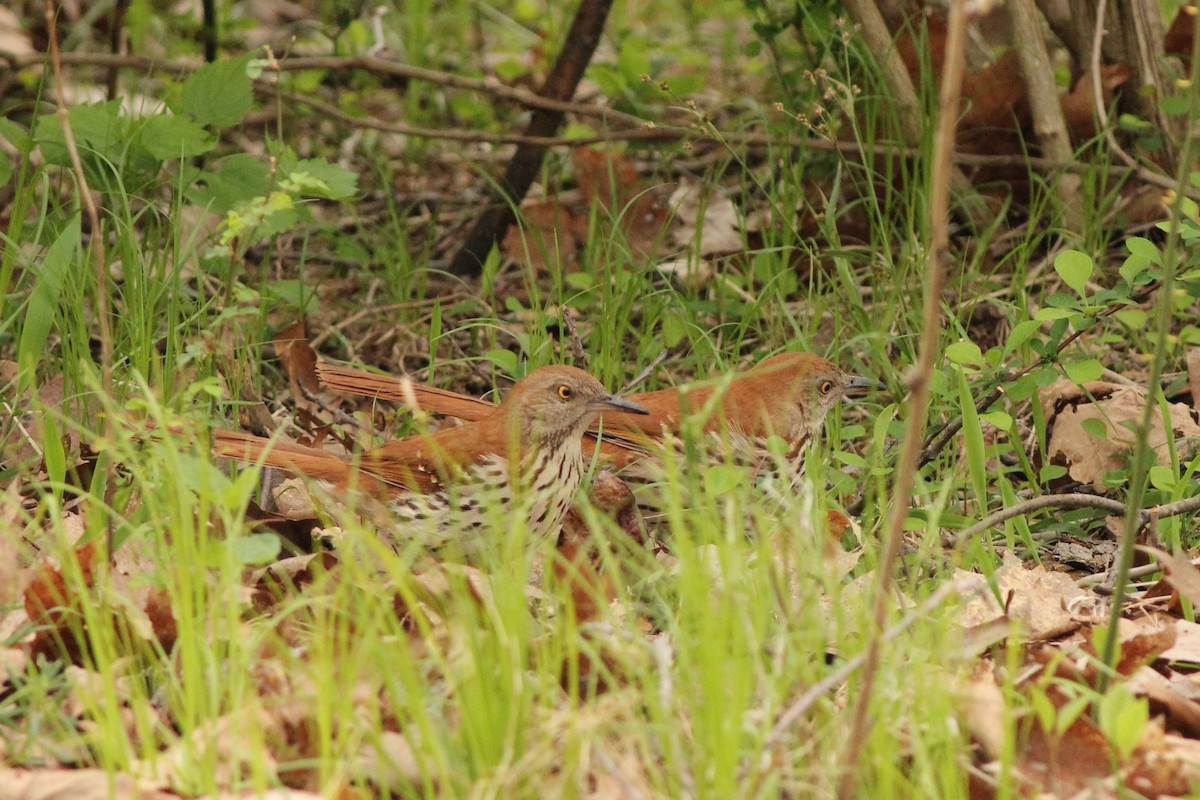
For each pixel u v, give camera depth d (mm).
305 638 7457
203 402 10398
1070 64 14844
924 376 5699
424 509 9172
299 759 6488
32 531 8570
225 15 19797
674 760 5859
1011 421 9500
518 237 15242
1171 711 6934
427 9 19938
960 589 7707
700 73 19984
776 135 14523
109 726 6207
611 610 7684
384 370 13617
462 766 6070
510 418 9320
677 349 13367
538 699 6398
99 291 7988
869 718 6227
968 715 6551
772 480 9594
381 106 19516
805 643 6734
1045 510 10172
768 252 13188
